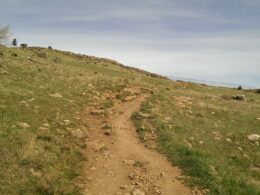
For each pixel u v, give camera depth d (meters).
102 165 17.47
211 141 24.84
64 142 19.38
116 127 25.25
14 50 75.81
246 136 27.67
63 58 95.31
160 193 14.98
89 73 60.34
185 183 16.03
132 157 19.00
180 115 32.38
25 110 24.64
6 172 14.19
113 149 20.12
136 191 14.77
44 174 14.60
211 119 34.03
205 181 16.11
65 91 36.44
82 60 102.81
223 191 15.24
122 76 76.88
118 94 42.47
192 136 24.67
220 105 48.03
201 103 44.47
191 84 83.38
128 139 22.45
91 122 26.45
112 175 16.39
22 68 47.59
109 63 115.56
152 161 18.52
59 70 55.12
